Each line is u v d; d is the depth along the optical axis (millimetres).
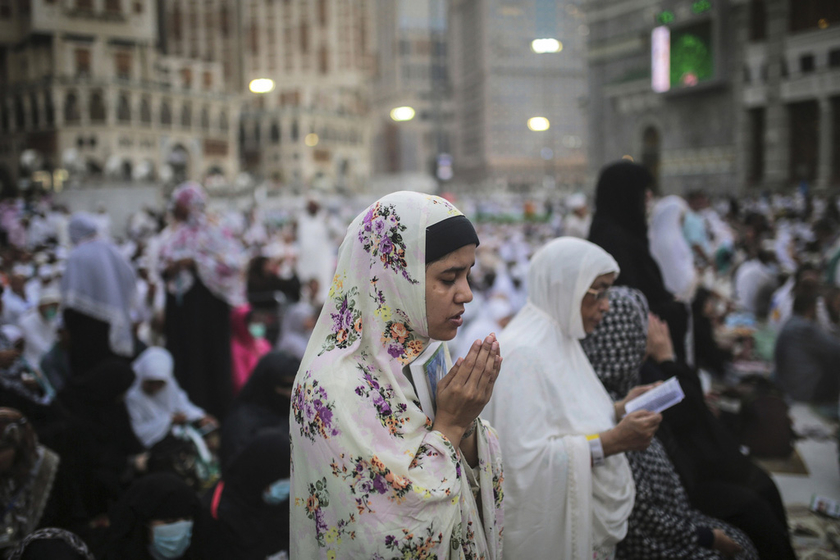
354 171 68250
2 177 47312
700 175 34969
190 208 5320
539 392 2115
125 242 17016
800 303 5527
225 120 53750
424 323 1415
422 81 111812
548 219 31266
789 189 29672
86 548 2256
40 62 44906
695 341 5691
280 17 68062
